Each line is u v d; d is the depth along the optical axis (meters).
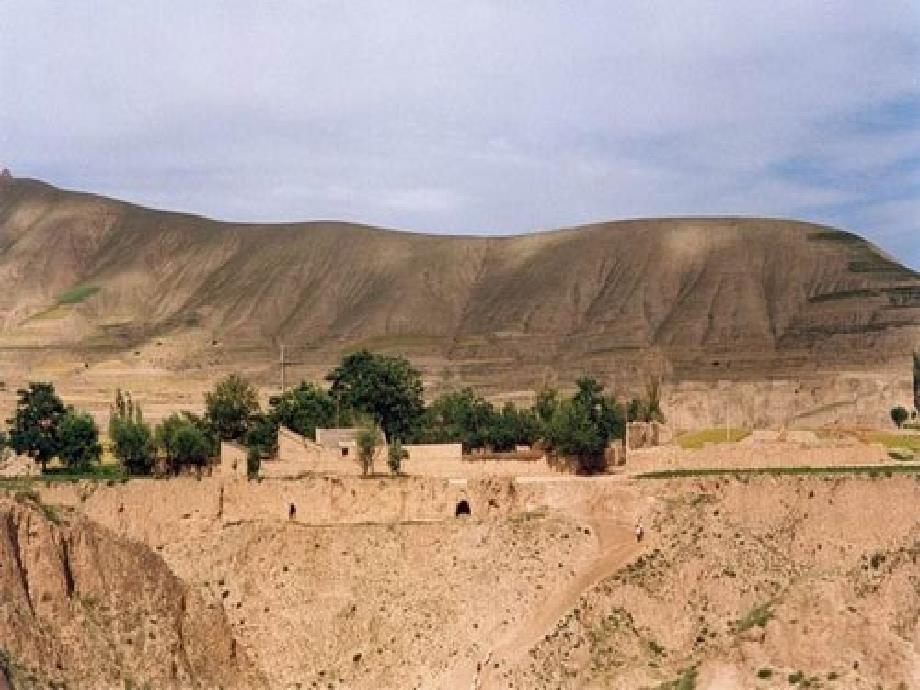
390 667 196.38
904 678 157.38
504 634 195.00
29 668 162.12
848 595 167.88
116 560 183.62
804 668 161.00
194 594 193.00
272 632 199.50
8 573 168.62
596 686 181.25
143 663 176.38
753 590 190.75
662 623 190.25
